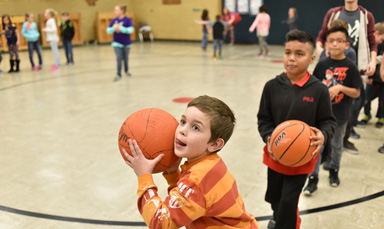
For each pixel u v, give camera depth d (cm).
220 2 1811
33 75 1066
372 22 455
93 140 536
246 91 833
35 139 542
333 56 352
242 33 1794
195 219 157
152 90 857
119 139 163
